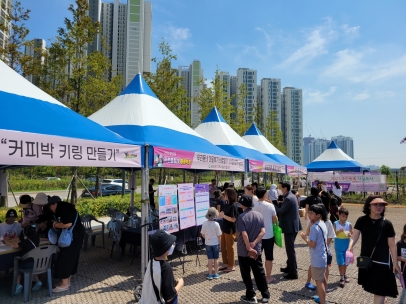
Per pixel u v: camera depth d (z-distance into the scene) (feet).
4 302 15.38
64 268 16.94
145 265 17.28
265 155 43.01
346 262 17.47
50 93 42.34
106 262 23.21
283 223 19.49
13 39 41.78
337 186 52.60
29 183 100.83
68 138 13.50
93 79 44.83
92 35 44.34
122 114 22.29
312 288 17.25
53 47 41.78
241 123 82.69
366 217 12.96
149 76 57.77
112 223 24.82
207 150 24.45
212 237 19.33
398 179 79.10
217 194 28.19
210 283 18.52
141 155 17.54
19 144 11.54
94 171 91.35
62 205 17.11
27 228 17.20
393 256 12.19
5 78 15.72
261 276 15.24
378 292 12.05
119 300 15.85
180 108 61.26
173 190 19.47
